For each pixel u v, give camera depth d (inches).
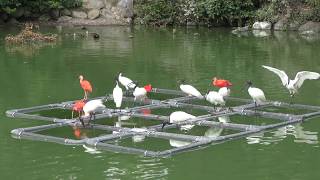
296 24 1099.9
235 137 393.4
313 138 392.5
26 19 1157.7
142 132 399.5
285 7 1127.0
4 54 775.7
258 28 1120.8
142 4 1204.5
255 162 344.5
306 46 883.4
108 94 531.8
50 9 1170.0
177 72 651.5
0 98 510.3
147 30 1110.4
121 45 880.9
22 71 646.5
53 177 320.8
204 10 1165.1
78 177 319.9
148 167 334.3
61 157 352.8
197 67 685.3
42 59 734.5
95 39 952.9
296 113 463.5
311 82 592.7
